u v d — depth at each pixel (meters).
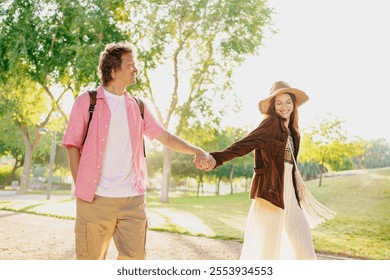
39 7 23.39
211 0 28.77
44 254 7.85
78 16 22.08
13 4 23.31
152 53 27.03
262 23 28.27
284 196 4.71
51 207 18.95
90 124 3.98
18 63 23.48
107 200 3.94
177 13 28.17
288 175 4.76
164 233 11.24
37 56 23.64
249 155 52.22
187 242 9.69
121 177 3.99
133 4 27.09
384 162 45.69
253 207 4.75
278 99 4.86
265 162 4.71
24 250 8.19
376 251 8.98
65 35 23.22
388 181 30.08
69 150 4.01
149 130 4.46
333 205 23.23
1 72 24.92
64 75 23.88
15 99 33.81
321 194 28.23
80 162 3.97
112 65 4.11
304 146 33.34
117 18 26.58
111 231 4.04
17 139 45.62
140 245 4.02
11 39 23.59
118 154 4.01
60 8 23.02
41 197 34.22
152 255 8.00
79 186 3.93
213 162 4.66
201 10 28.62
